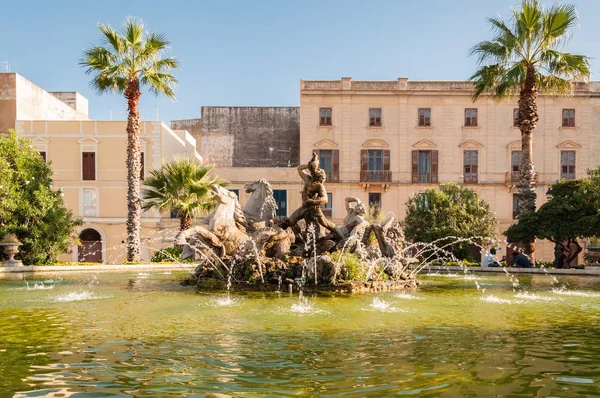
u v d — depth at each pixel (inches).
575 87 1660.9
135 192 1064.8
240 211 583.2
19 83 1491.1
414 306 387.2
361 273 503.5
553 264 911.7
